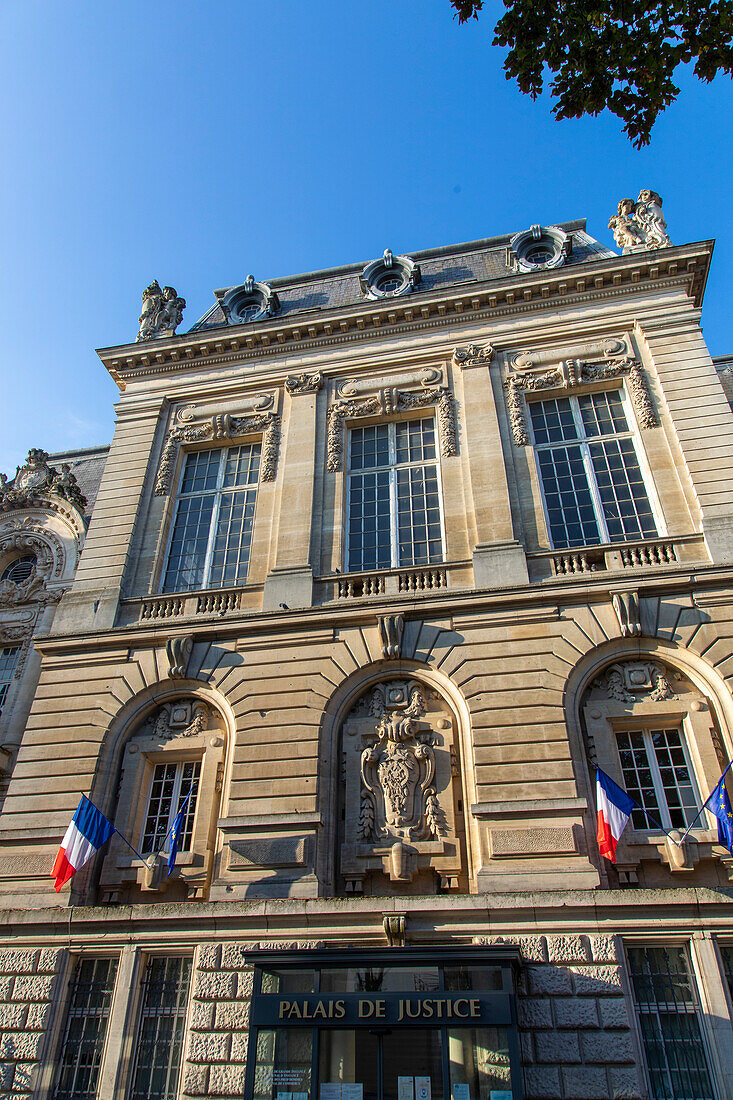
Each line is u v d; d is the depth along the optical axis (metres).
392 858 14.74
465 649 16.62
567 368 20.41
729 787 14.43
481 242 25.94
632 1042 12.23
